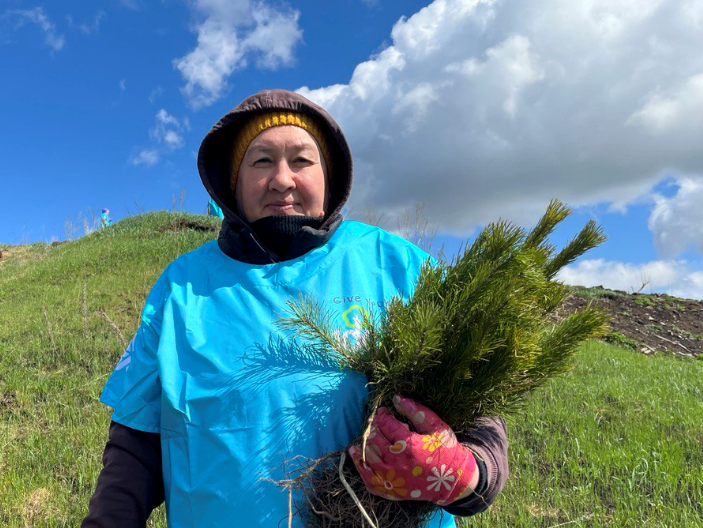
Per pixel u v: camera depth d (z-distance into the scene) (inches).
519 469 151.4
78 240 522.0
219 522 46.5
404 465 40.7
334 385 47.6
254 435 47.1
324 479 44.7
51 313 291.0
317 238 56.1
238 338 51.5
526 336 42.4
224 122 59.2
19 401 192.5
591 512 128.8
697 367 308.3
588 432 176.7
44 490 141.9
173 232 473.7
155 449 53.9
